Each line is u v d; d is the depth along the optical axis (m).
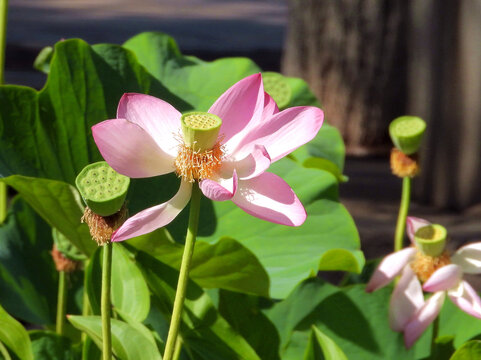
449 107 4.86
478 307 1.17
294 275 1.36
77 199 1.18
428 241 1.19
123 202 0.93
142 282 1.17
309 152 1.82
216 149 0.89
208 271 1.22
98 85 1.46
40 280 1.59
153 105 0.93
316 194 1.49
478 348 1.07
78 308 1.58
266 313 1.35
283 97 1.53
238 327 1.29
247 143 0.90
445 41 4.85
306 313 1.35
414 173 1.36
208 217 1.47
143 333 1.09
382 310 1.33
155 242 1.16
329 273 3.34
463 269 1.22
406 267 1.22
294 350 1.27
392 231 4.27
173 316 0.89
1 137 1.35
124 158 0.88
